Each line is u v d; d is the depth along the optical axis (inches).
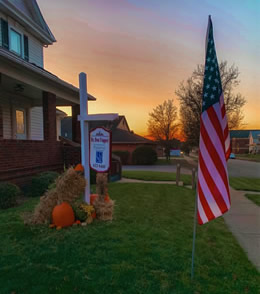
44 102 295.3
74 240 119.6
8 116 350.0
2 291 77.3
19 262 96.5
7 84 295.7
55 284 81.9
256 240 132.6
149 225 147.7
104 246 113.6
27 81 255.1
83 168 152.9
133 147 910.4
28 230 131.6
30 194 232.2
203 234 136.9
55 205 141.8
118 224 146.9
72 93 344.8
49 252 105.9
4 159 219.0
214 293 80.2
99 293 77.9
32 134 415.5
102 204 153.5
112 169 370.0
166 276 89.4
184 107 831.7
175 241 123.1
